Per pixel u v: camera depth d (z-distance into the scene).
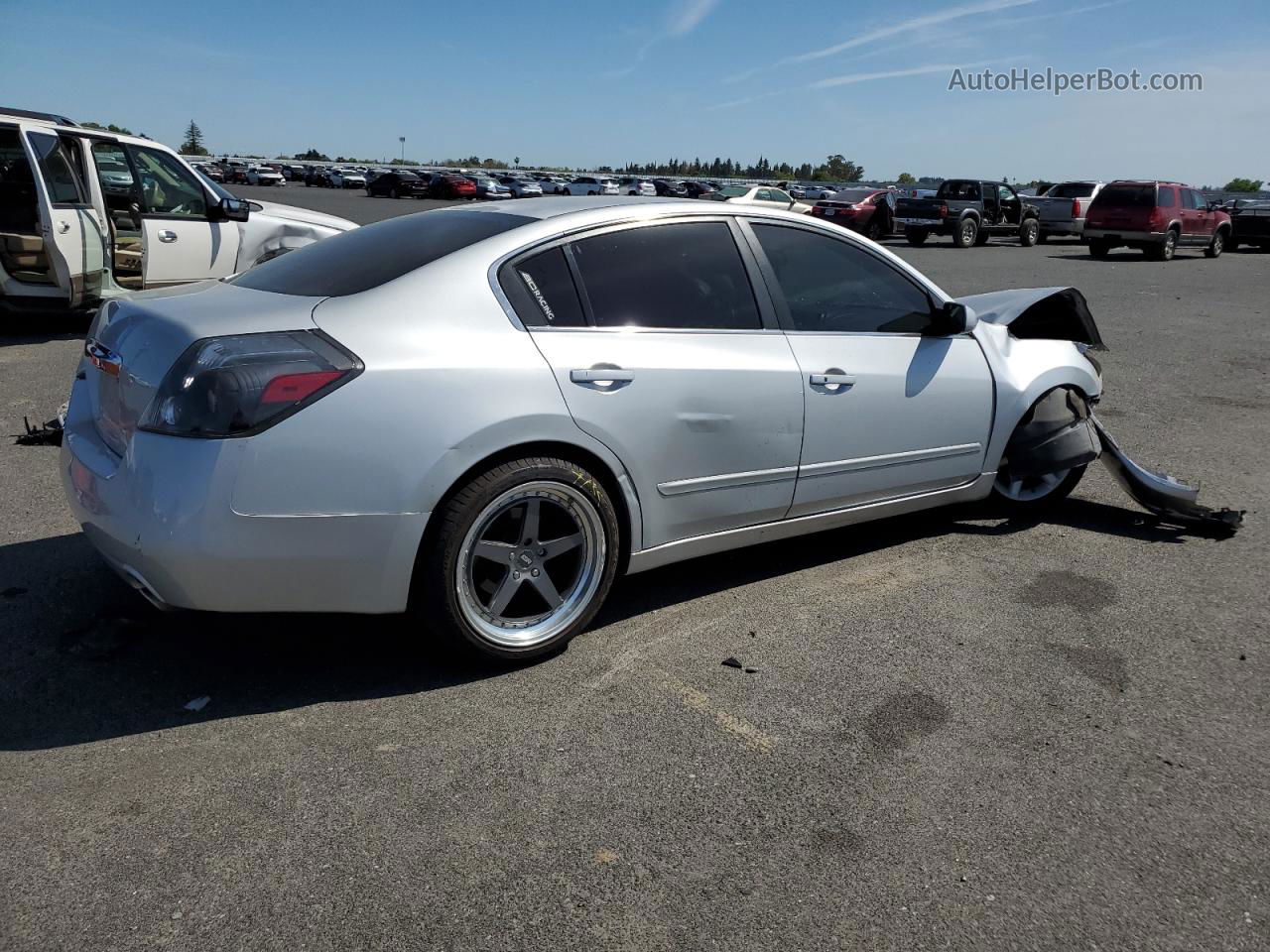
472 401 2.85
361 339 2.79
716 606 3.68
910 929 2.08
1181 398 7.67
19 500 4.52
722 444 3.44
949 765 2.68
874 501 4.04
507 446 2.92
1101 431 4.73
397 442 2.74
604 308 3.23
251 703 2.89
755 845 2.33
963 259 21.94
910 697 3.04
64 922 2.02
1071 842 2.38
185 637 3.29
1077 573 4.08
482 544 2.97
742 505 3.58
